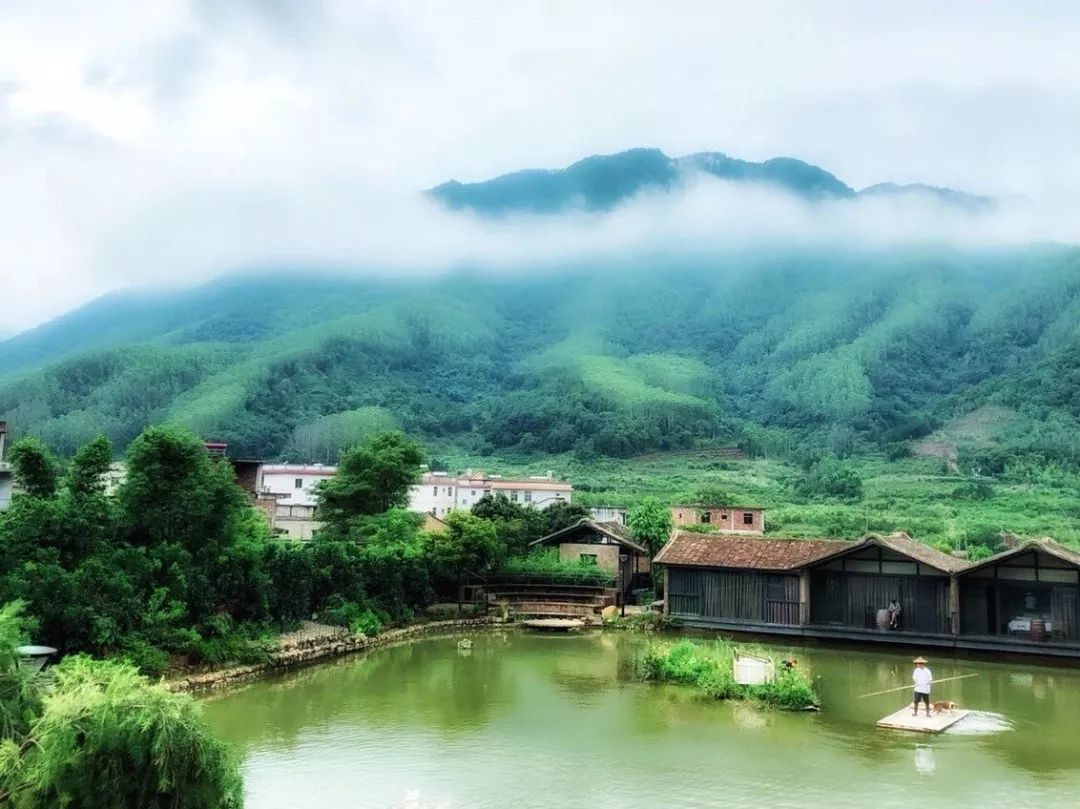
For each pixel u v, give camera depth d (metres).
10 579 25.47
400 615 45.41
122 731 11.64
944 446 165.88
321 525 59.44
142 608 28.78
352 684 31.48
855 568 42.94
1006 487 127.25
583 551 55.84
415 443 59.09
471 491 109.88
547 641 43.44
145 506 33.12
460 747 23.08
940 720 26.03
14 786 11.62
